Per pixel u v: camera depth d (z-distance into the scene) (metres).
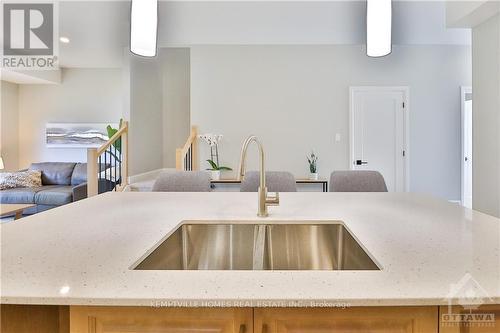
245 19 3.92
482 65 3.20
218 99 4.96
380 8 1.46
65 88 6.11
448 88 4.92
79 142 6.09
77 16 3.79
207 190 2.19
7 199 4.69
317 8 3.65
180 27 4.16
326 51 4.93
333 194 1.84
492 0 2.67
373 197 1.74
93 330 0.66
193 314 0.65
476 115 3.30
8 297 0.62
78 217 1.28
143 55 1.50
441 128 4.94
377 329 0.65
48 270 0.74
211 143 4.69
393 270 0.73
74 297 0.62
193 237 1.24
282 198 1.71
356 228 1.10
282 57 4.94
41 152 6.14
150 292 0.63
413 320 0.65
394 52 4.91
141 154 5.25
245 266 1.23
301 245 1.23
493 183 3.09
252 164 5.00
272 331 0.66
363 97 4.95
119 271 0.74
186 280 0.69
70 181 5.57
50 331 0.74
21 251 0.87
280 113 4.97
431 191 4.96
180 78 6.02
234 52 4.94
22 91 6.08
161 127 5.97
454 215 1.30
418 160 4.95
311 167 4.78
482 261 0.78
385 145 4.97
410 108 4.93
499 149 3.01
